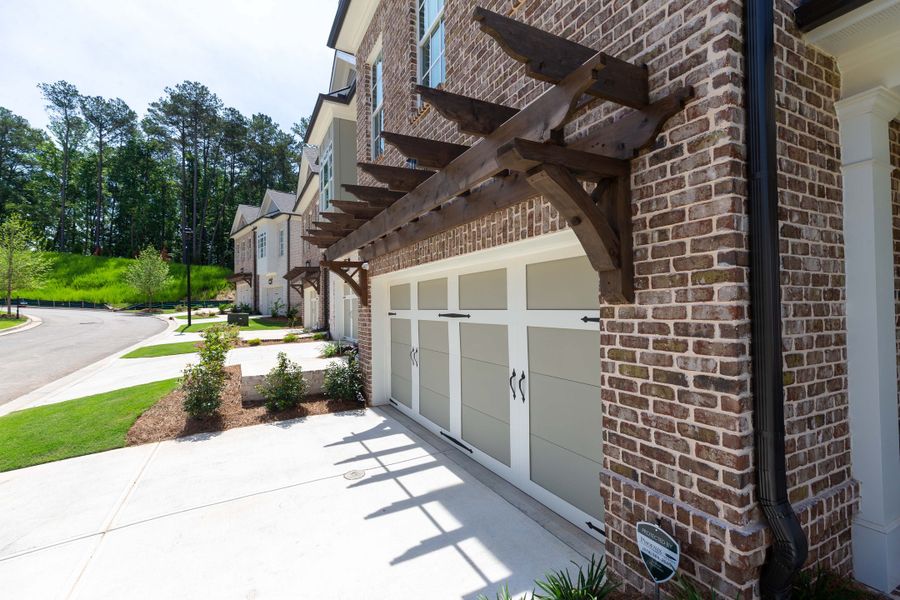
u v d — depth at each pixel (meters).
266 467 5.11
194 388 6.86
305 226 22.16
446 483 4.62
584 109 3.10
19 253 31.36
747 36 2.20
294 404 7.67
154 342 18.53
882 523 2.55
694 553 2.31
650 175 2.54
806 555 2.12
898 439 2.67
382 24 7.95
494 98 4.29
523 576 3.06
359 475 4.84
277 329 21.27
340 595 2.88
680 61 2.39
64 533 3.69
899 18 2.33
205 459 5.39
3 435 6.37
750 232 2.18
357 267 8.46
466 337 5.41
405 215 4.38
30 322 27.81
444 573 3.11
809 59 2.56
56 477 4.90
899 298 2.87
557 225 3.30
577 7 3.18
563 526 3.72
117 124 54.16
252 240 32.84
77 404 8.05
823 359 2.52
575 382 3.69
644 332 2.60
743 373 2.14
